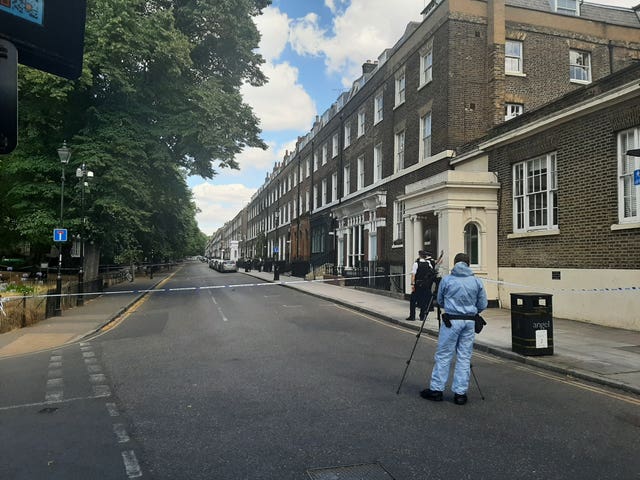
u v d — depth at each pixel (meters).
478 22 17.44
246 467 3.88
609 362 7.33
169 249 44.16
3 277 24.42
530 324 7.88
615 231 10.56
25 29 1.62
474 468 3.84
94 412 5.34
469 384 6.46
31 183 19.67
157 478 3.70
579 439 4.46
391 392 6.04
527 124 13.14
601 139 11.00
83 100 20.66
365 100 26.27
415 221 17.11
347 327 11.76
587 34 18.67
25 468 3.88
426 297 11.98
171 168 20.30
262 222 68.56
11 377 7.09
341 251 29.09
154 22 18.94
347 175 29.84
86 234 19.88
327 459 4.02
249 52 22.91
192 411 5.32
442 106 17.55
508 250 14.15
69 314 14.30
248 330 11.27
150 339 10.24
